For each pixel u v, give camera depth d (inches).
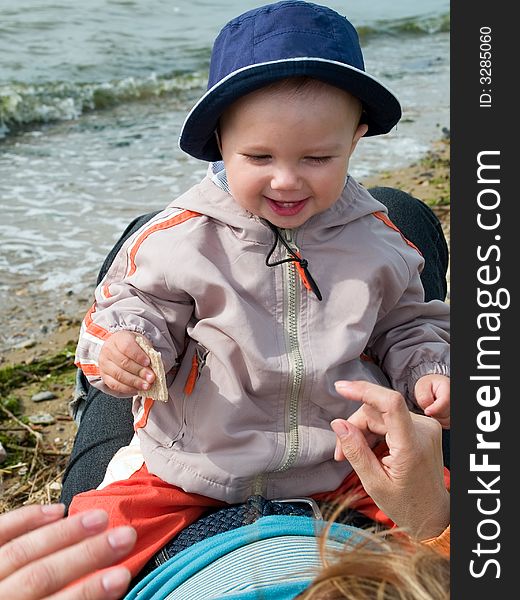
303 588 57.4
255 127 75.0
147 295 82.3
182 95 371.2
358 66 79.2
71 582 47.1
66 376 160.9
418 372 83.0
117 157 280.4
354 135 81.0
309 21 77.1
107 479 84.7
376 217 88.0
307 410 81.0
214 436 79.0
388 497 65.1
